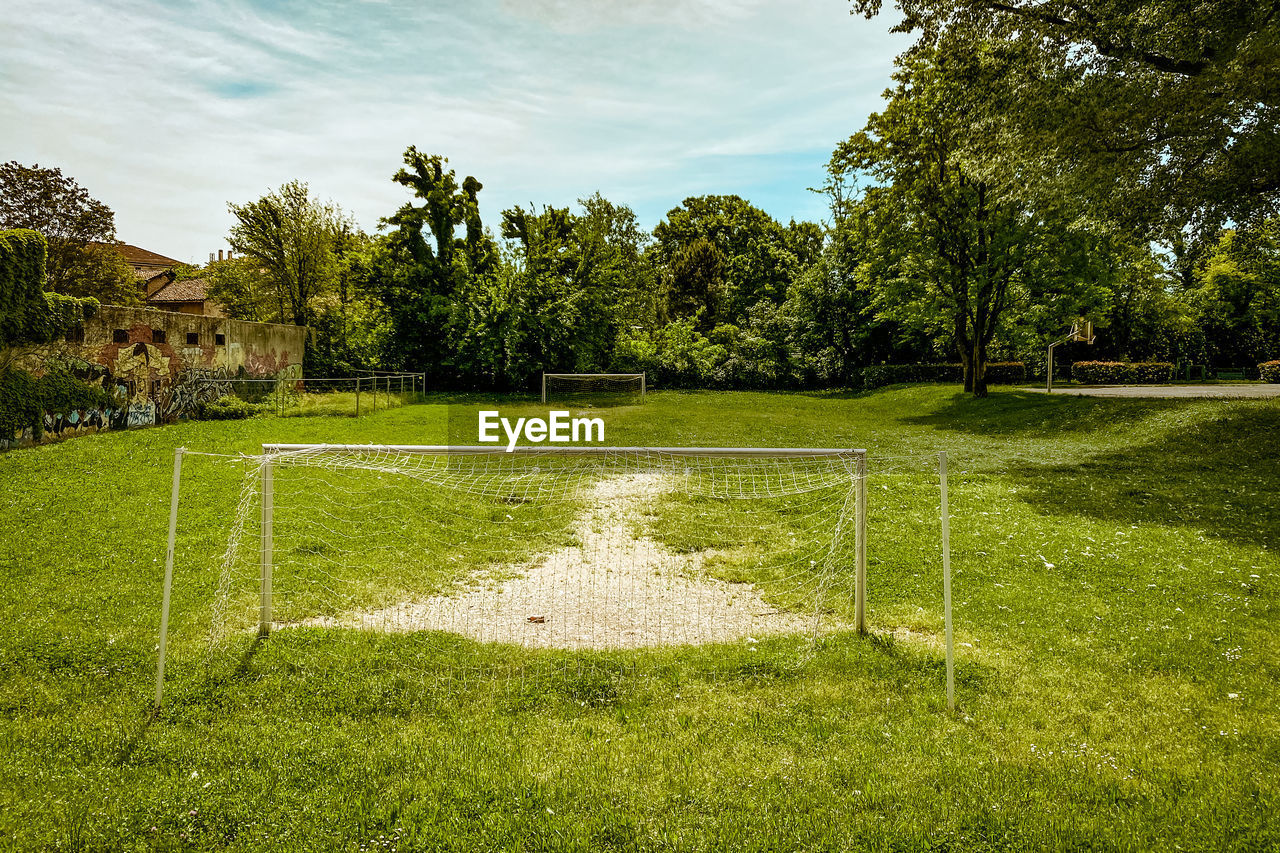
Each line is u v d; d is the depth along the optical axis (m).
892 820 4.27
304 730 5.27
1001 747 5.12
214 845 4.07
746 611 8.02
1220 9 14.75
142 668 6.18
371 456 15.14
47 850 3.97
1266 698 5.84
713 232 70.50
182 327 24.27
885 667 6.41
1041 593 8.43
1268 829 4.19
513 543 10.45
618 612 7.95
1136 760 4.95
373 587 8.45
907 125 30.53
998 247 30.12
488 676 6.21
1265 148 15.20
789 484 14.48
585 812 4.37
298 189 42.81
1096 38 16.41
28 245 17.53
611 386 46.88
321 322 43.53
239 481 13.62
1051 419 23.95
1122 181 17.55
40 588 7.91
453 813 4.34
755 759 4.95
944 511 5.86
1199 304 47.12
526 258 44.66
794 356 47.66
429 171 45.31
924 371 42.94
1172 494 13.45
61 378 18.59
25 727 5.18
